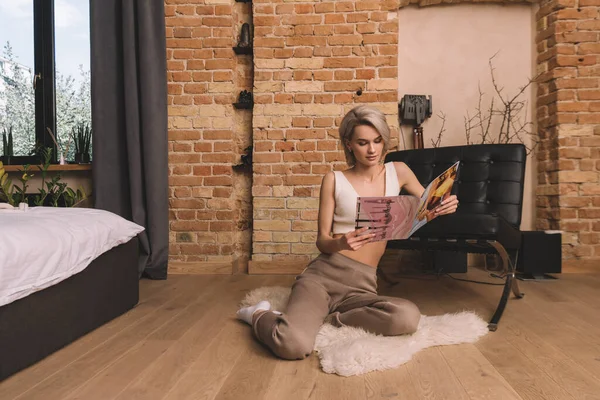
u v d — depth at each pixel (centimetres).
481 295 235
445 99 329
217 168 312
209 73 312
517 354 145
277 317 151
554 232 278
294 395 115
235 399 113
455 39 329
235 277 298
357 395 115
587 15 297
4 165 329
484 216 185
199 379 126
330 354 136
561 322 183
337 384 122
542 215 317
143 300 232
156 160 295
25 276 132
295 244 309
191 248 312
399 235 139
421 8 331
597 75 297
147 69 293
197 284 274
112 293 193
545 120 313
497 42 327
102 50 301
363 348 136
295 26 308
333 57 306
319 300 158
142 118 295
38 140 348
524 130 326
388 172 168
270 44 309
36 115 349
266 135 310
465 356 143
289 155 310
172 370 134
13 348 130
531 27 325
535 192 326
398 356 135
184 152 313
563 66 298
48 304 147
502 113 326
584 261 296
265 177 311
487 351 148
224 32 311
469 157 253
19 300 133
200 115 312
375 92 304
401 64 331
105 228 183
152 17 295
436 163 262
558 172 298
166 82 300
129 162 294
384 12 303
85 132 339
